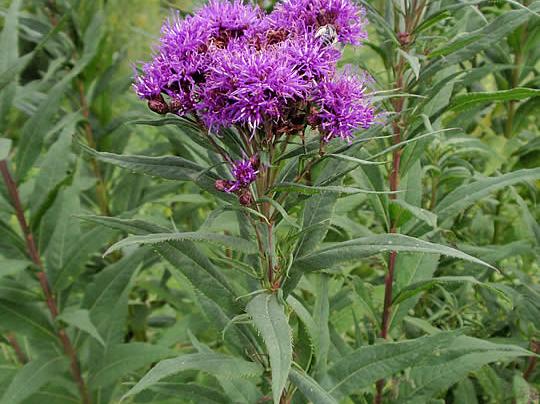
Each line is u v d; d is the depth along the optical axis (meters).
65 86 0.52
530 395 0.47
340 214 0.49
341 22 0.37
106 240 0.51
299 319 0.40
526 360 0.52
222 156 0.36
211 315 0.41
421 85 0.48
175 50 0.34
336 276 0.54
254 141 0.35
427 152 0.54
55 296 0.53
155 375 0.34
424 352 0.37
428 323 0.49
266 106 0.32
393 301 0.46
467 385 0.50
